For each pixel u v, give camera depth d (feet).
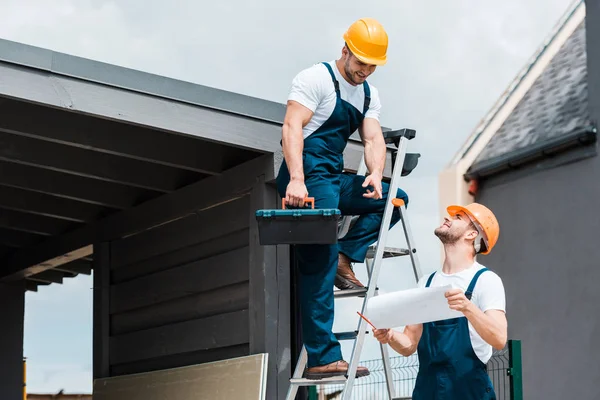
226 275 21.20
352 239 17.97
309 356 16.81
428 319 14.32
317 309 16.84
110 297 25.07
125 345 24.41
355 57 16.78
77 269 29.94
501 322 14.29
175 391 21.49
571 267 37.27
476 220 15.31
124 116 18.11
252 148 19.48
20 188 24.17
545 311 38.22
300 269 17.08
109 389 23.97
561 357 37.35
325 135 17.08
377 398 21.70
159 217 23.16
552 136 38.63
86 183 23.80
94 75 17.85
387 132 18.43
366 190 17.90
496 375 27.27
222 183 21.12
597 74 36.99
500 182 40.78
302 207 16.38
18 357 29.19
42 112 19.35
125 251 24.68
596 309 36.01
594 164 36.52
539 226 38.75
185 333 22.29
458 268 15.28
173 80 18.65
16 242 27.86
